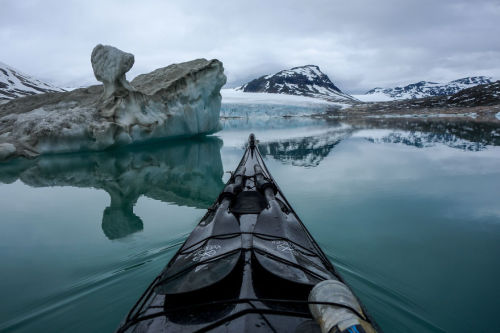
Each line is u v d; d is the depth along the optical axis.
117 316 3.79
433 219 7.16
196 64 24.39
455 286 4.43
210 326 2.37
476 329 3.55
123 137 17.31
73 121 16.53
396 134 27.06
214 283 2.72
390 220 7.11
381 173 11.95
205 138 26.81
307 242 3.95
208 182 11.39
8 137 16.42
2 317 3.81
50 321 3.74
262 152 17.95
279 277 2.77
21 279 4.76
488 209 7.82
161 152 18.22
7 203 8.92
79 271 4.96
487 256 5.38
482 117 45.44
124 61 17.47
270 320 2.45
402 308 3.88
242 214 4.77
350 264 5.04
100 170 13.39
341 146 20.05
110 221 7.32
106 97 18.42
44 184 11.12
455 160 14.28
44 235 6.57
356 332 1.94
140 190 10.26
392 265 5.03
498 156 15.09
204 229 4.07
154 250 5.56
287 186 10.13
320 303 2.26
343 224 6.86
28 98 22.77
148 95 19.55
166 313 2.59
